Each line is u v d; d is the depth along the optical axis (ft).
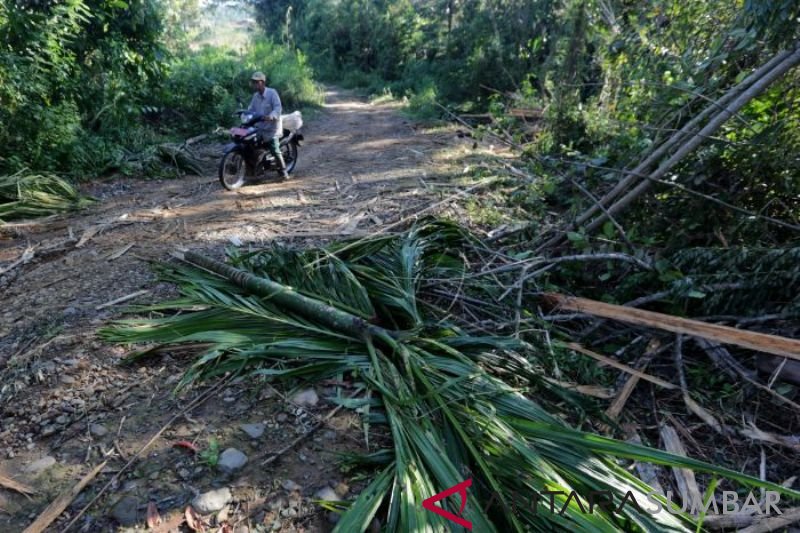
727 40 14.26
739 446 8.71
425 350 9.64
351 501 6.69
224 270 12.24
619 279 12.94
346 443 7.77
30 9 25.29
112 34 29.27
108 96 28.55
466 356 9.70
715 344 10.36
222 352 9.39
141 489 6.84
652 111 15.98
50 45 24.13
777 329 10.34
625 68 20.24
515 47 45.29
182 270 12.91
